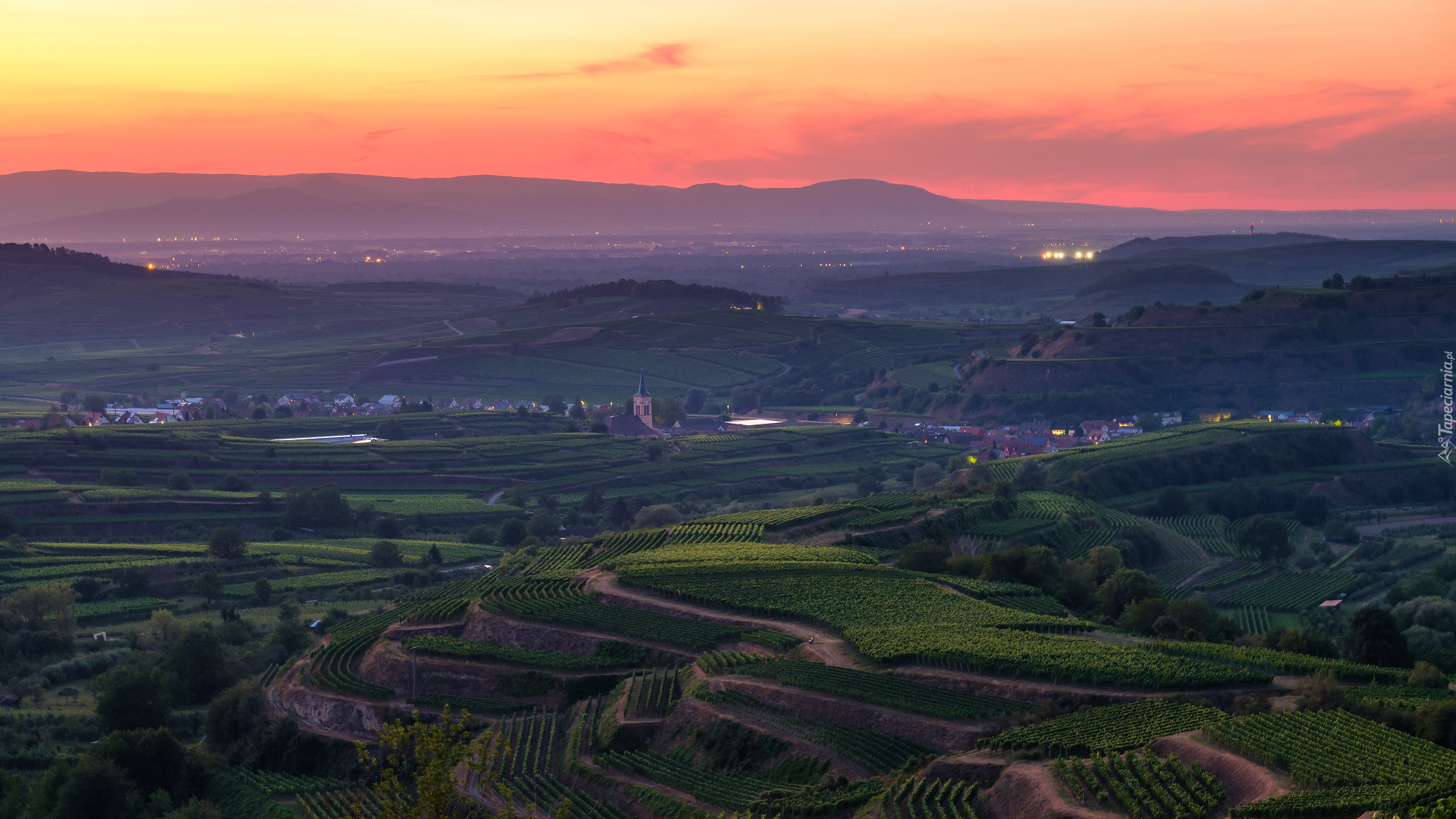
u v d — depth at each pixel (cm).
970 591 16212
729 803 10181
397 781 6450
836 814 9338
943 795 8950
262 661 17025
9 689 15862
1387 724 9238
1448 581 18662
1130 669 11362
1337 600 19200
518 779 11494
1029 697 11331
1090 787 8375
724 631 14612
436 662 14862
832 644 13750
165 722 14675
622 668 14288
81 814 11862
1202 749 8769
